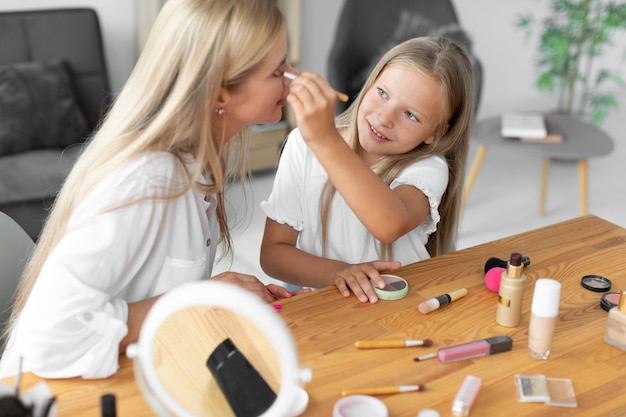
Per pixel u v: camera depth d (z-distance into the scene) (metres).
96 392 1.00
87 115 3.05
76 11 3.03
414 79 1.40
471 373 1.06
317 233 1.58
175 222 1.15
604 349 1.13
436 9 3.39
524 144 2.96
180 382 0.92
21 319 1.03
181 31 1.06
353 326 1.17
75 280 1.01
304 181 1.56
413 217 1.41
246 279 1.25
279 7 1.11
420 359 1.08
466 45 3.39
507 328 1.18
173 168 1.10
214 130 1.16
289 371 0.81
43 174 2.59
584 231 1.54
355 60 3.28
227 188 1.46
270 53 1.08
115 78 3.38
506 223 3.20
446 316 1.21
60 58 2.98
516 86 4.62
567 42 3.79
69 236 1.03
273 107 1.15
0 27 2.89
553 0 4.16
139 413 0.96
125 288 1.16
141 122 1.10
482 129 3.11
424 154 1.51
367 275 1.30
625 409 1.00
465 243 3.01
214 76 1.05
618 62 4.80
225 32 1.04
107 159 1.08
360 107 1.49
